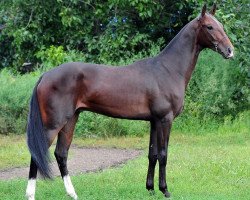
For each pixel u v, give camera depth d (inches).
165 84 345.4
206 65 672.4
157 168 457.4
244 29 627.8
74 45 717.9
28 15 732.0
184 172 426.6
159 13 703.1
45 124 332.8
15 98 629.0
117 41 681.0
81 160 498.0
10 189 372.5
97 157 512.7
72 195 344.8
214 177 414.3
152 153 355.3
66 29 719.7
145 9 676.7
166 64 350.3
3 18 738.8
